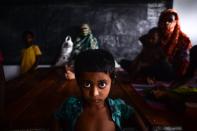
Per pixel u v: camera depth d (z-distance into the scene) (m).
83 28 2.00
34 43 3.11
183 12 3.04
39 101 1.13
